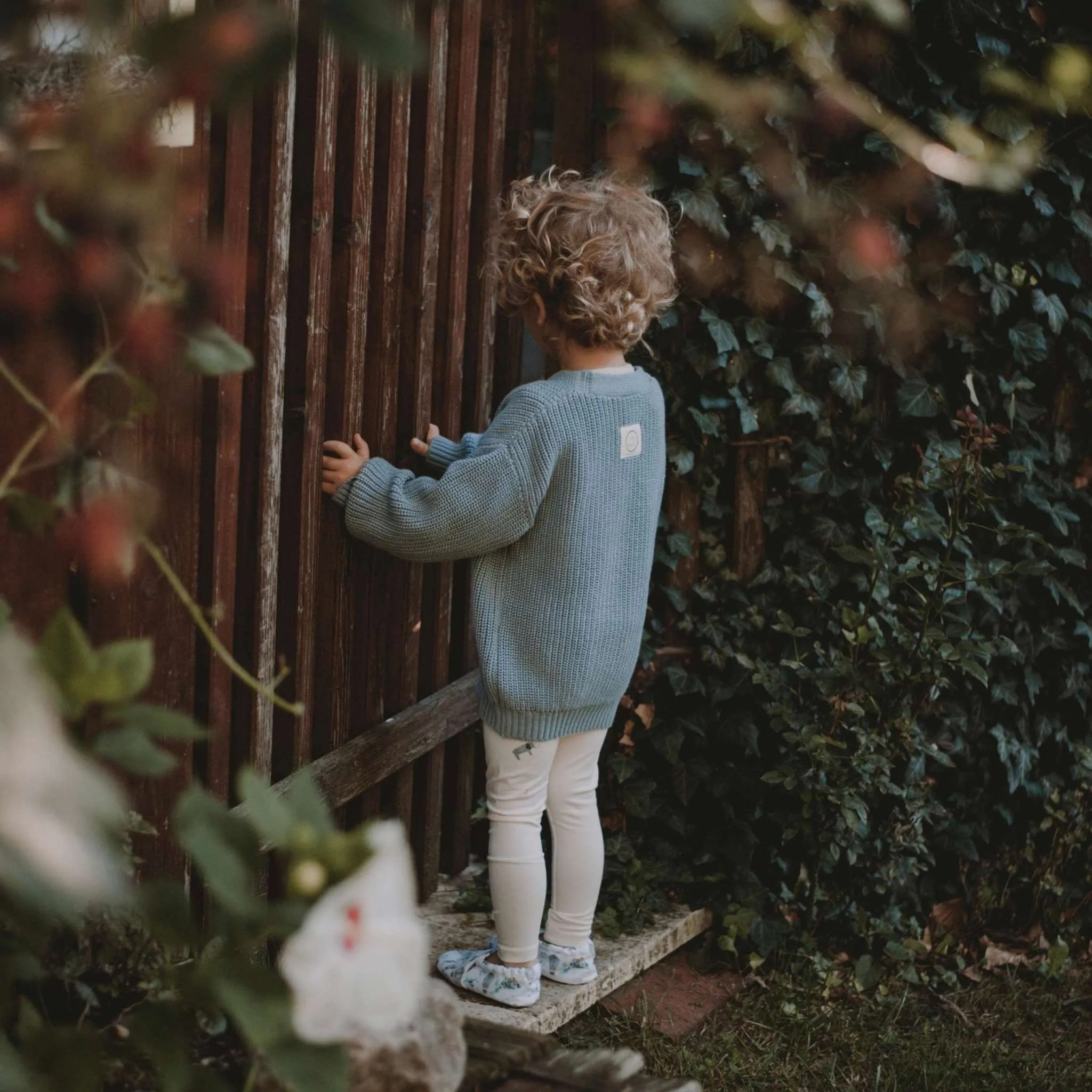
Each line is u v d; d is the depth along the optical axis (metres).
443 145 2.93
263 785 1.22
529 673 2.69
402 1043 1.40
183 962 1.68
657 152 3.23
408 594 3.03
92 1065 1.27
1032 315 3.65
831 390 3.50
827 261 3.39
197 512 2.38
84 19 1.16
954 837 3.67
